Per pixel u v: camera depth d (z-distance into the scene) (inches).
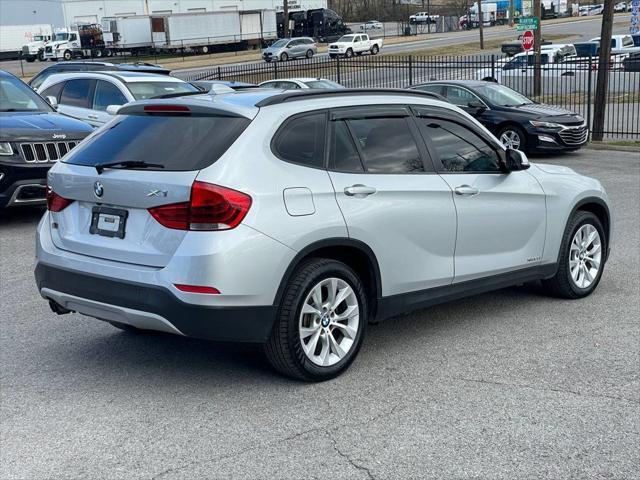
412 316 251.0
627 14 3939.5
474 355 213.9
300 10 2871.6
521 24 1095.0
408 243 207.3
